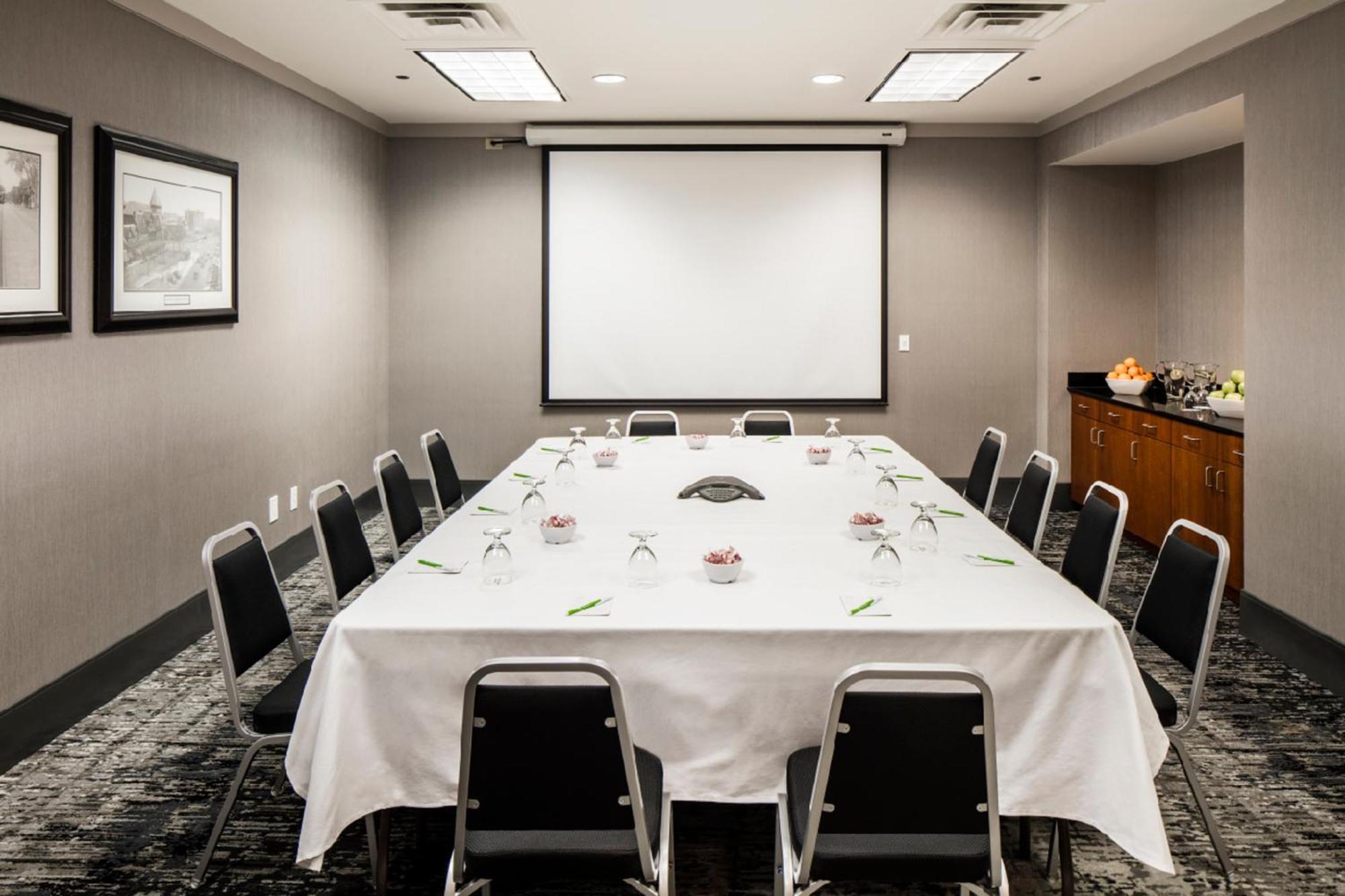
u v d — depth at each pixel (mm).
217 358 4434
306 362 5465
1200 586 2494
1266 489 4078
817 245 6758
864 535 3109
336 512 3115
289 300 5215
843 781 1730
